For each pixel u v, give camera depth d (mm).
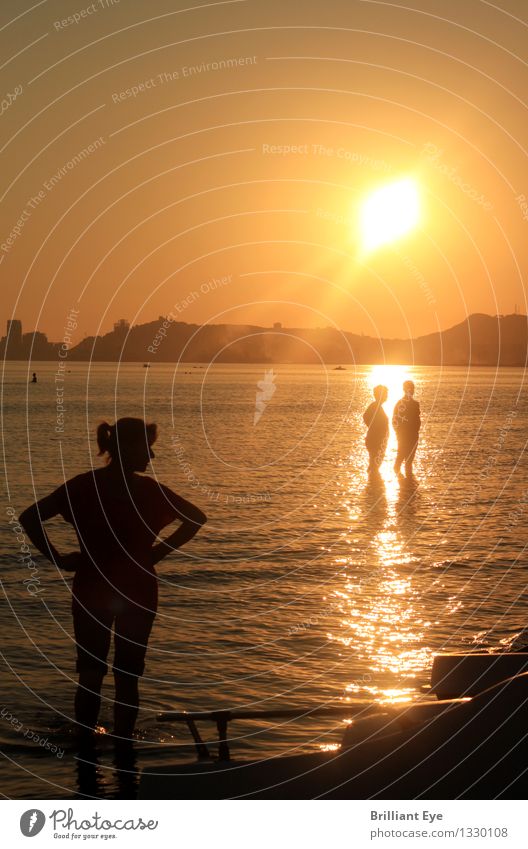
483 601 8305
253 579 9250
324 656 6730
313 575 9422
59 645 7051
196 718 4992
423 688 5504
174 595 8570
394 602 8305
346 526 12398
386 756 3705
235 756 5055
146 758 5086
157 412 39062
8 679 6297
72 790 4680
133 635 5316
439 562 10023
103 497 5277
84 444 24859
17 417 36312
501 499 15008
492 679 4652
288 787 3832
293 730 5402
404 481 17531
